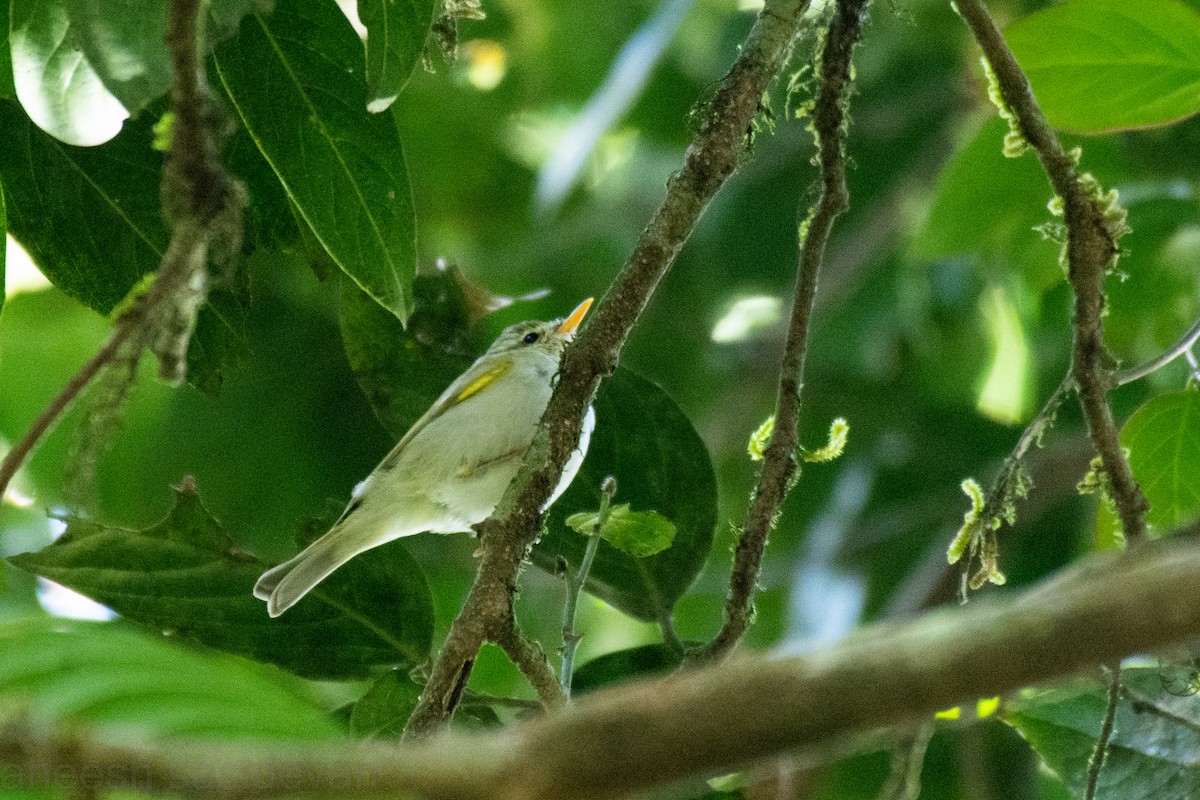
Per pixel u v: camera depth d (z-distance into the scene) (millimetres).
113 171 7062
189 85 4090
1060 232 7527
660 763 2430
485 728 7031
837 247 14281
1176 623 2453
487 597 5887
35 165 6996
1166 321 11273
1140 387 11719
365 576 7477
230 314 7309
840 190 6934
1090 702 7285
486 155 14984
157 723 2641
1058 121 7523
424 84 14648
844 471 14102
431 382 8234
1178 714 7137
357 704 7262
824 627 13195
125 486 11547
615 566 7582
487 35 14680
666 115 14672
